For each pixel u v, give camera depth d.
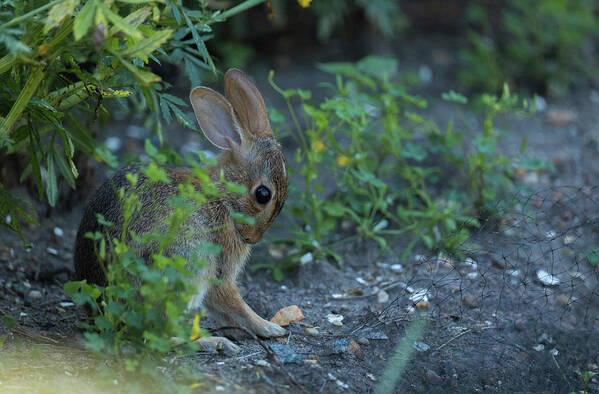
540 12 18.58
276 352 8.40
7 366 7.38
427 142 14.71
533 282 10.55
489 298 10.06
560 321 9.80
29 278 10.33
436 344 9.09
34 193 11.81
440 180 13.39
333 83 17.64
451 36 19.92
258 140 9.42
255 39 18.77
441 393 8.42
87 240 8.59
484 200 12.02
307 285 10.78
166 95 8.71
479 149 11.67
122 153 14.05
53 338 8.45
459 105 17.00
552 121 16.39
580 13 18.50
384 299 10.18
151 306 7.28
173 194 8.72
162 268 6.87
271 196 9.33
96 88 8.02
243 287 10.70
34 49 7.10
